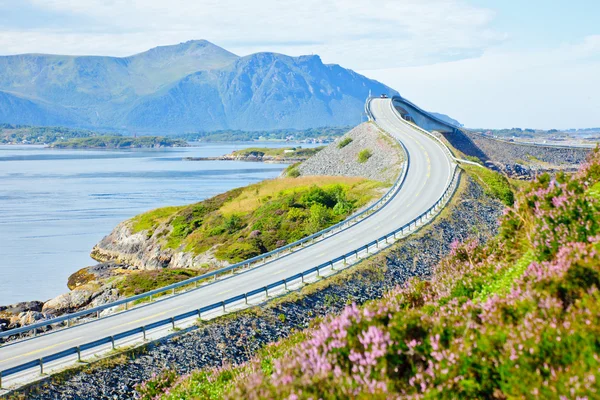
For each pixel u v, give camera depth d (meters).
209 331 36.53
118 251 84.06
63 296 57.44
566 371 9.87
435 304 16.94
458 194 80.81
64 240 98.44
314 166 131.38
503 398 10.57
